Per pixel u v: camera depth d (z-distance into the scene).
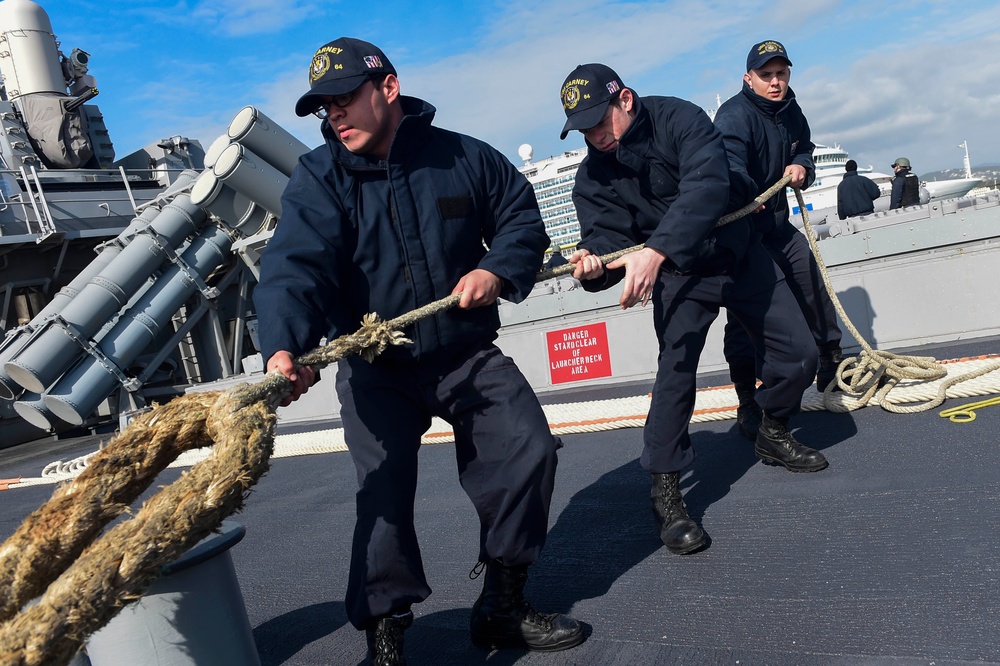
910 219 6.83
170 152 15.12
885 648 2.04
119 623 2.02
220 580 2.18
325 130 2.30
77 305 10.64
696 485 3.72
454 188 2.32
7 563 1.65
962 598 2.22
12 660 1.42
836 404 4.50
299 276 2.10
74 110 14.20
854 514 2.99
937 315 5.95
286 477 5.93
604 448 4.86
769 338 3.29
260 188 9.99
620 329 7.16
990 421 3.80
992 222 5.74
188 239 11.63
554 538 3.37
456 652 2.48
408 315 2.12
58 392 10.51
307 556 3.85
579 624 2.40
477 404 2.32
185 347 13.45
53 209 13.06
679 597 2.58
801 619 2.28
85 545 1.74
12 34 13.89
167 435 1.86
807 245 4.46
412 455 2.30
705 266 3.13
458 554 3.42
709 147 2.76
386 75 2.23
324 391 8.68
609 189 3.15
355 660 2.55
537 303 7.51
